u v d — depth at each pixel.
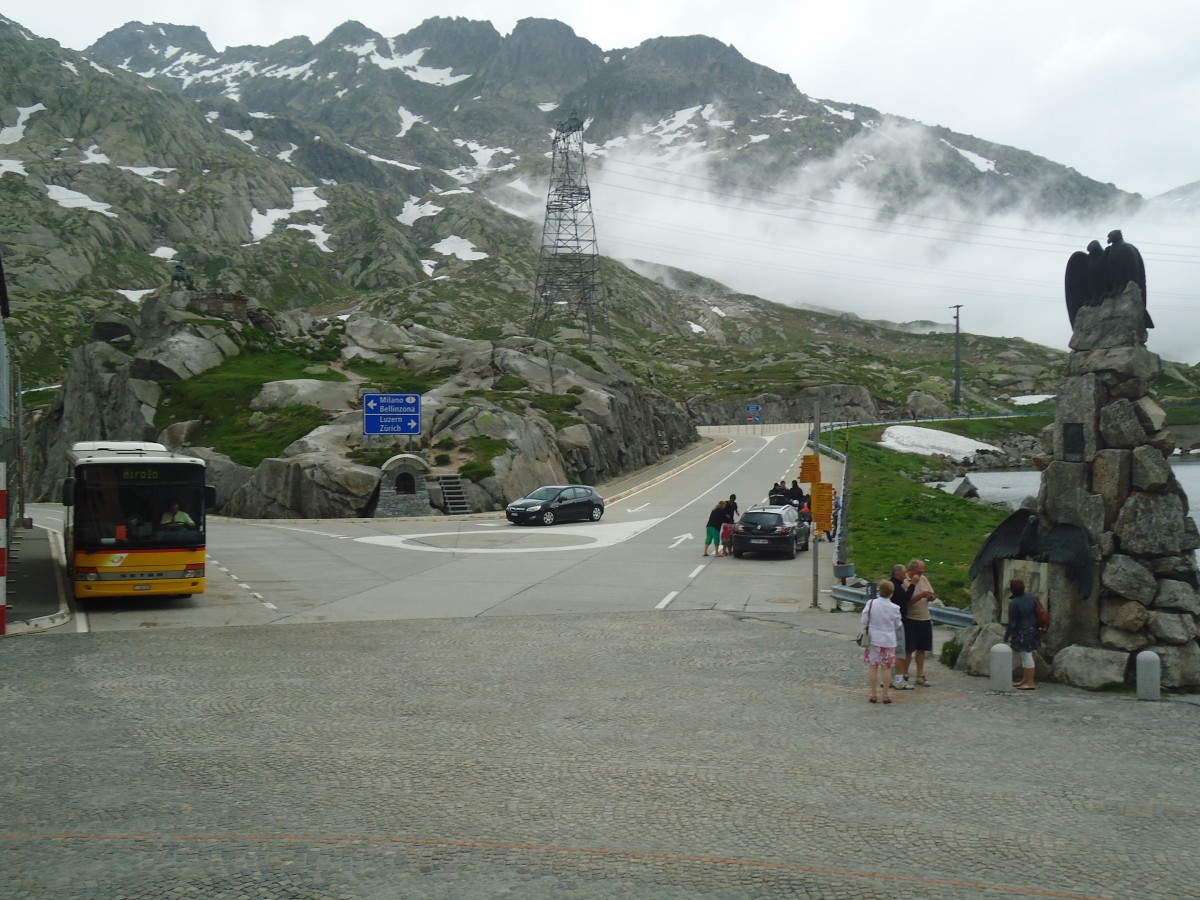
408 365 78.69
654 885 7.34
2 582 18.64
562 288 145.88
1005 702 13.55
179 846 8.10
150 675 15.05
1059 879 7.53
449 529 41.69
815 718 12.60
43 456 73.62
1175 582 14.50
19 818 8.79
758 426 122.12
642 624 20.03
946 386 172.75
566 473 60.44
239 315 82.00
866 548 32.44
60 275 188.50
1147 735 11.88
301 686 14.31
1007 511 45.94
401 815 8.88
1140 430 14.88
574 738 11.56
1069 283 16.20
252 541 36.59
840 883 7.40
